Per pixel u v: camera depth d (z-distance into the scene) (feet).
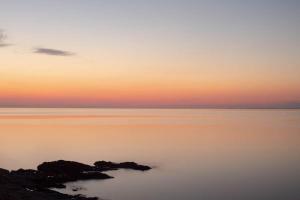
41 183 140.77
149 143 284.61
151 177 163.32
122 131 387.55
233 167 187.42
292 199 126.82
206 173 172.86
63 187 140.77
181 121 610.65
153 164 196.24
